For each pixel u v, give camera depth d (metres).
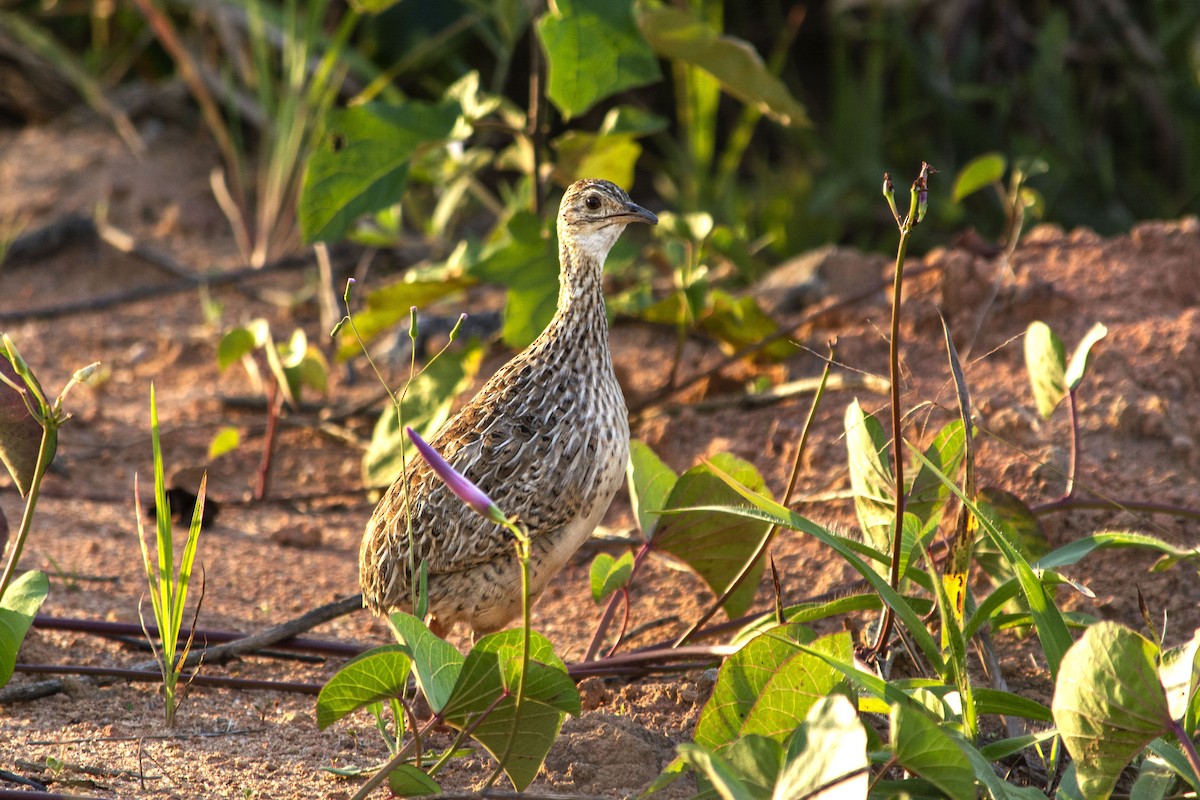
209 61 18.50
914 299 11.93
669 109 18.89
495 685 5.59
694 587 9.04
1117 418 9.57
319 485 11.27
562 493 7.23
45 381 13.12
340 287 15.07
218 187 16.50
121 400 12.88
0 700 7.07
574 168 11.30
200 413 12.49
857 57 19.02
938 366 11.02
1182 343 10.27
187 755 6.60
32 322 14.63
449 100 10.85
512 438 7.22
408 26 18.20
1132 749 5.09
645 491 7.79
